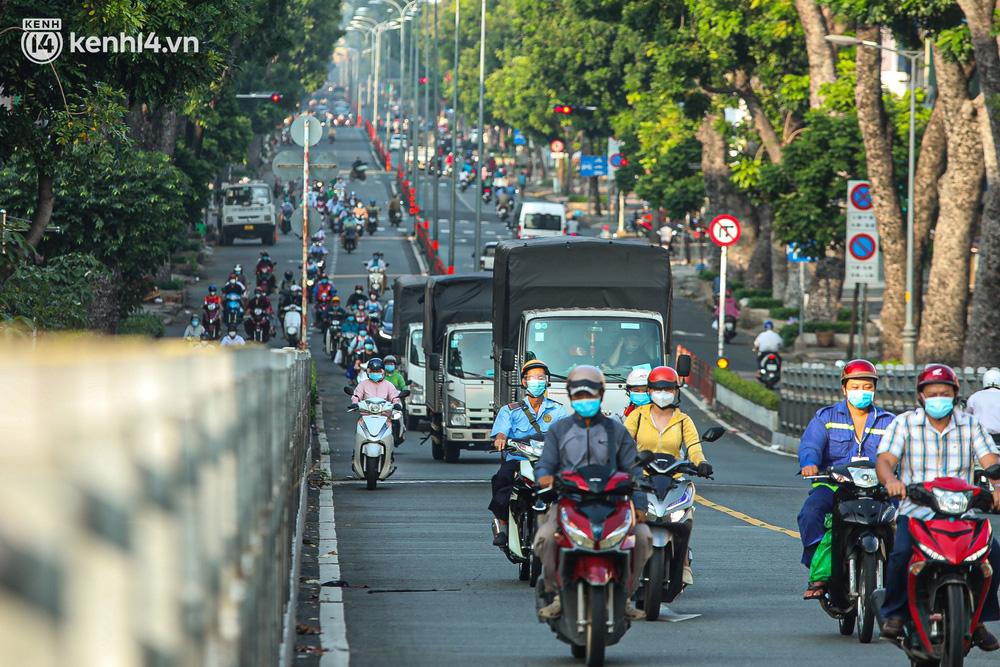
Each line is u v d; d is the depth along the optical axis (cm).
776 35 15400
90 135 6694
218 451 1047
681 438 3647
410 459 9756
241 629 1239
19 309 6281
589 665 2853
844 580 3253
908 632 2772
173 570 641
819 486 3297
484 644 3123
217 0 7519
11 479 414
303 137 10031
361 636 3222
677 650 3088
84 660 440
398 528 5650
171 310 19475
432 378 9894
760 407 11756
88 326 7719
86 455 467
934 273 11769
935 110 12531
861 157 13712
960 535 2644
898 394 9394
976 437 2836
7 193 10731
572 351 6944
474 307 10112
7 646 399
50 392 476
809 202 14088
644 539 2978
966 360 11000
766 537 5497
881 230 12594
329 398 13962
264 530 1773
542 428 4125
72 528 438
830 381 9919
